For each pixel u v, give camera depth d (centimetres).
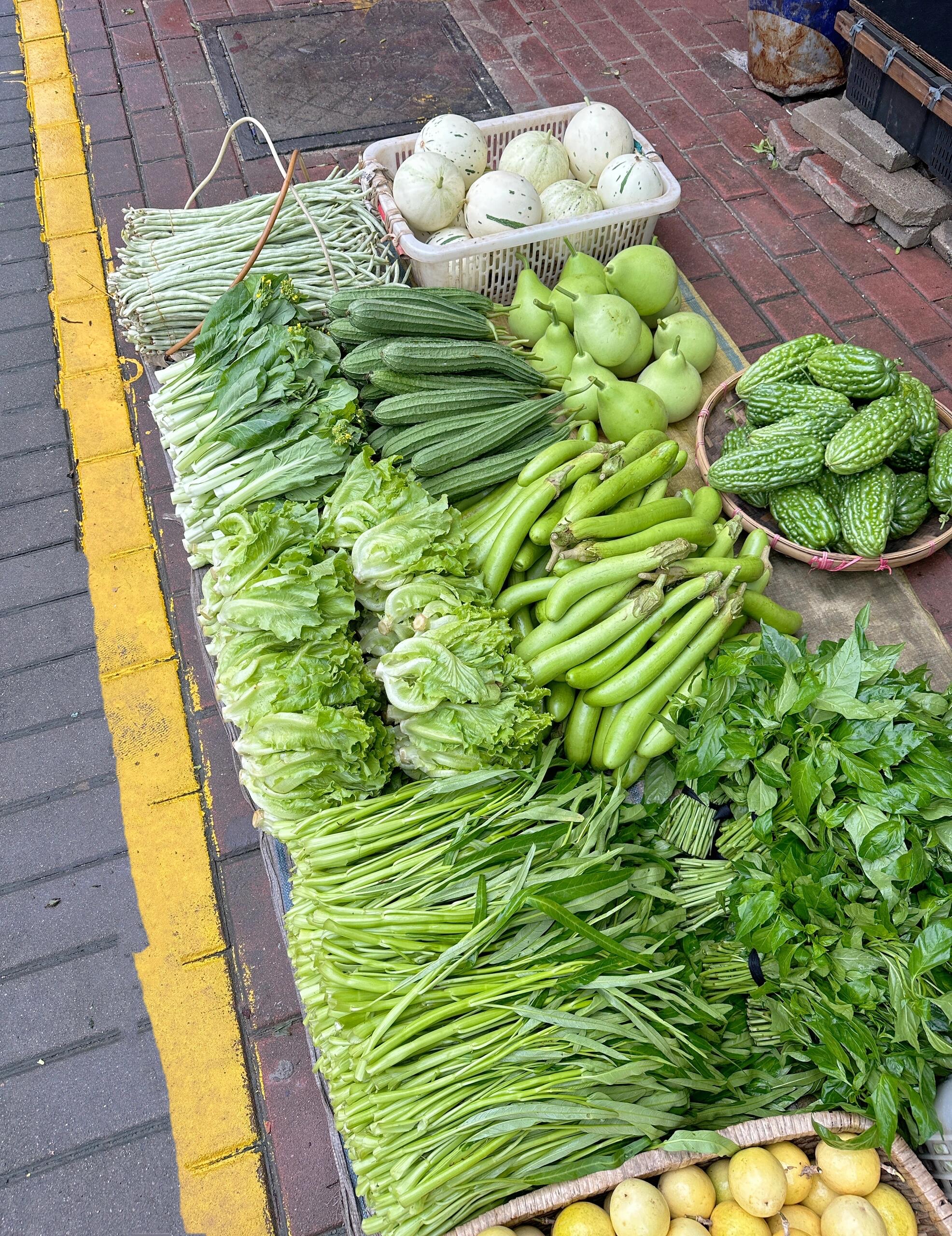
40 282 396
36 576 316
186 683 294
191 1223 211
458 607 207
